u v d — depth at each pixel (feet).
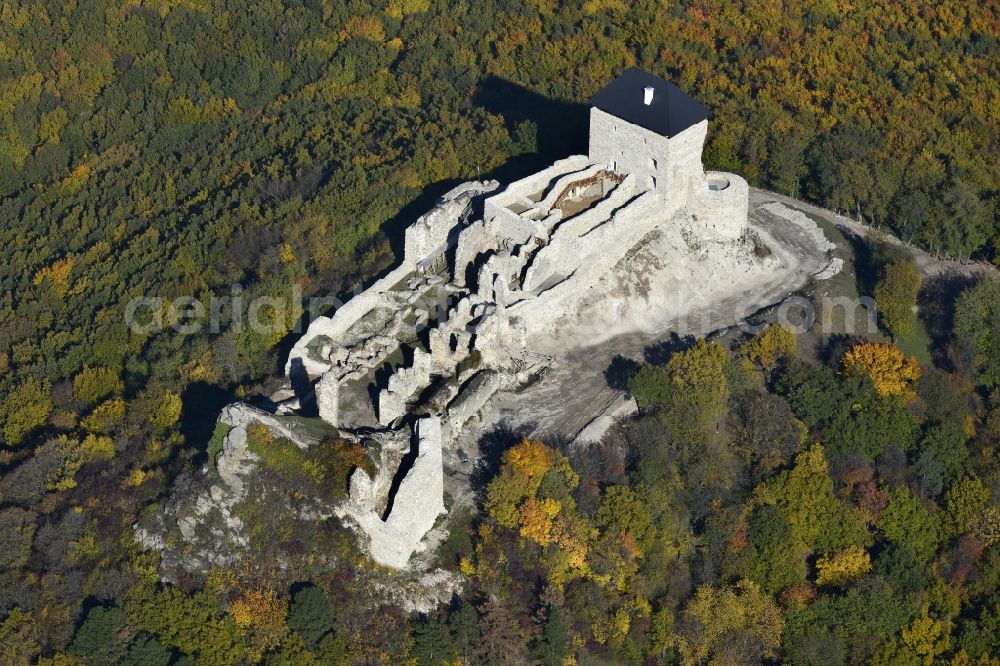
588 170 574.15
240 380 537.65
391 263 572.92
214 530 470.80
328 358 515.09
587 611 463.01
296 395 508.94
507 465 474.49
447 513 474.90
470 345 509.35
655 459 494.59
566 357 533.14
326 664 449.89
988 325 575.79
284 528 466.70
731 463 513.45
